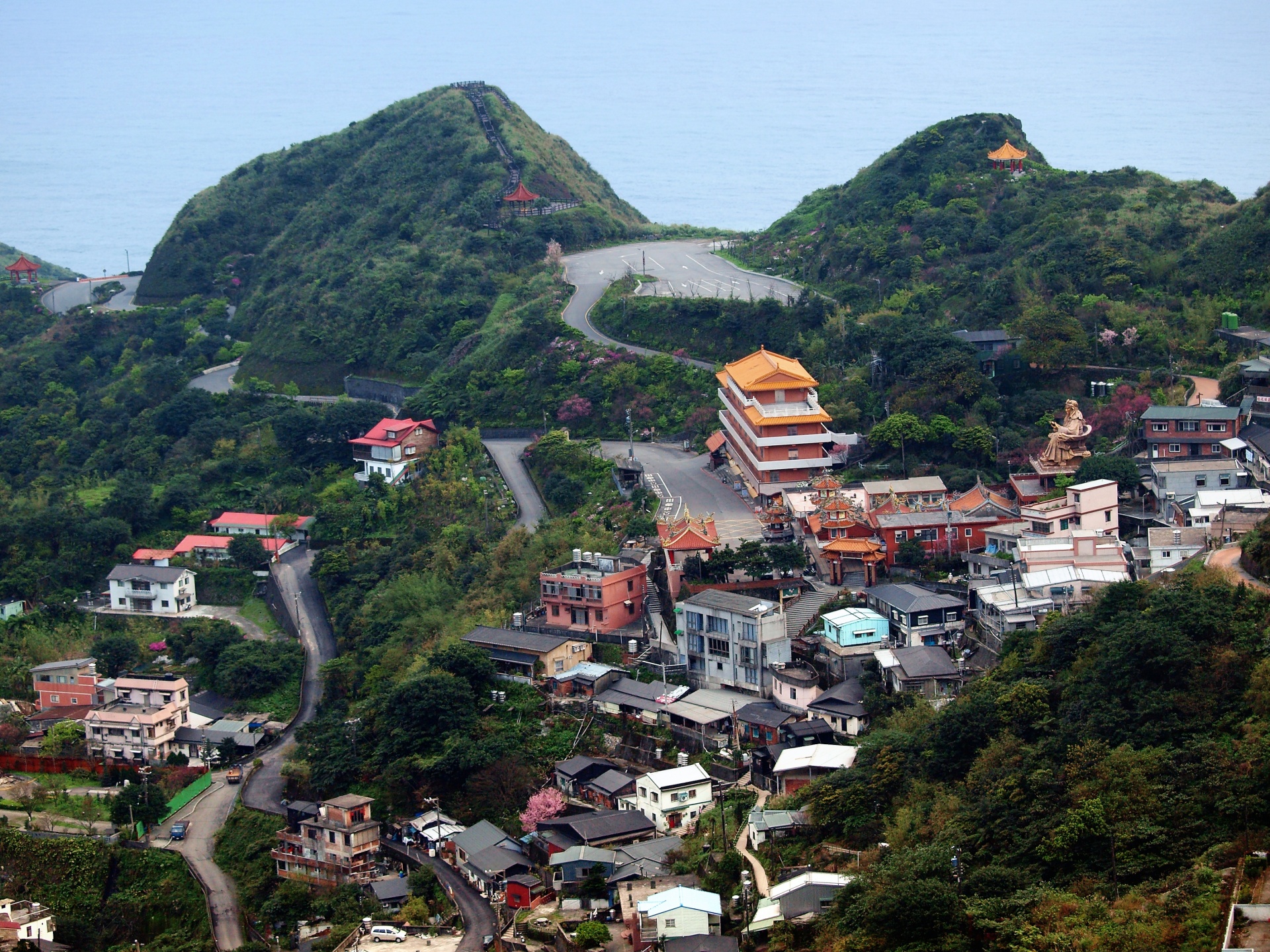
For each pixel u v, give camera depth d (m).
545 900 107.06
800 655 124.56
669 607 138.25
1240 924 71.06
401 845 121.44
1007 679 108.19
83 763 148.00
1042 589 118.94
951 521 135.88
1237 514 124.06
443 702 128.75
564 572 142.00
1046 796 91.50
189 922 122.75
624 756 123.00
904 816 97.50
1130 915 78.69
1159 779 88.00
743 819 108.06
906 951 83.75
